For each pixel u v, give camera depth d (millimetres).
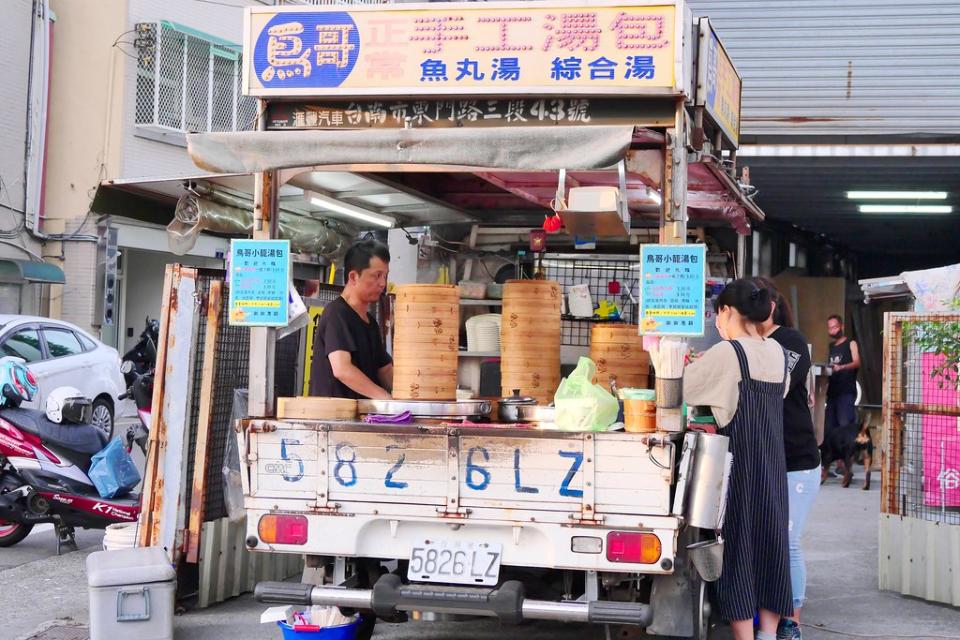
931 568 6301
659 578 4539
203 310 5941
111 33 19375
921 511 6445
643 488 4176
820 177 13273
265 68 4887
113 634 4973
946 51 11977
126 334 21484
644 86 4508
